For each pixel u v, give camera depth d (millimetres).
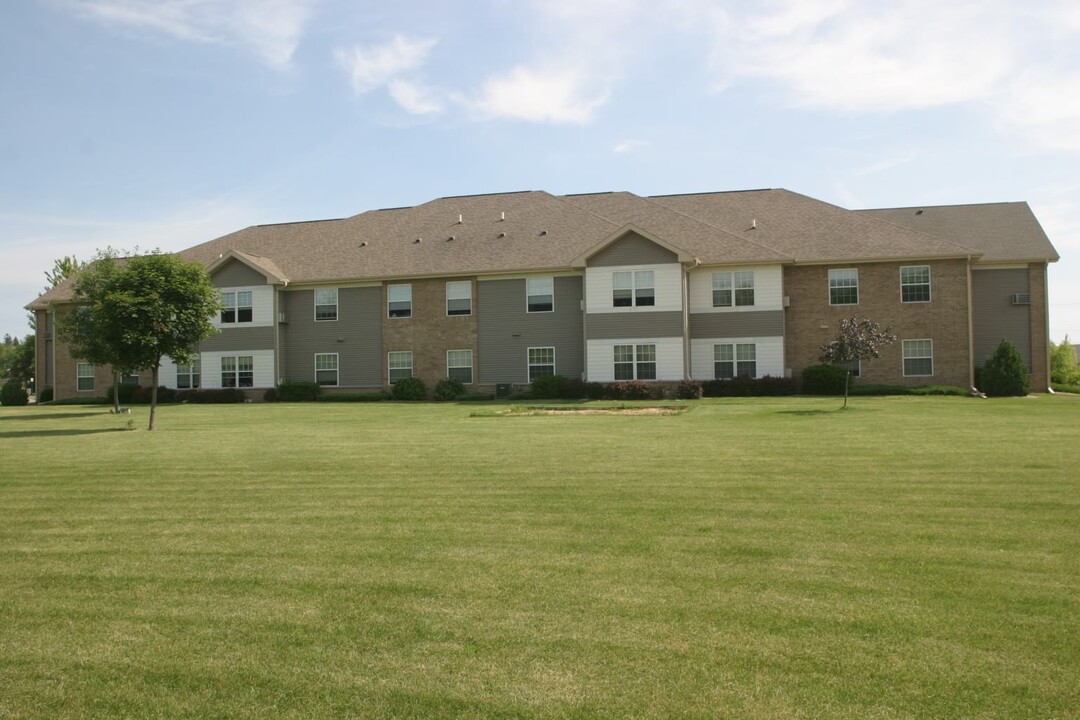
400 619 6141
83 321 30906
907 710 4609
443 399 37500
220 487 11914
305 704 4852
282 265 42281
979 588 6594
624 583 6879
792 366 36062
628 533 8578
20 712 4844
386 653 5520
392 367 40000
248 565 7684
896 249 35156
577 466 13156
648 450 15078
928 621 5895
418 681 5090
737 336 35812
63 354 45062
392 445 16797
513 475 12383
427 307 39531
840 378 33750
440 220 42969
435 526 9086
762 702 4719
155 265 24188
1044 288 35281
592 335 35750
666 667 5203
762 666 5195
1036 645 5445
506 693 4902
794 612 6121
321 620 6168
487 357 38656
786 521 8992
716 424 20234
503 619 6086
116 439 19719
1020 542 7953
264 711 4785
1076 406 25016
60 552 8328
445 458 14461
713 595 6535
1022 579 6805
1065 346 50656
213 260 43531
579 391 35531
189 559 7945
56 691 5094
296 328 41219
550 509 9852
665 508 9766
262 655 5547
